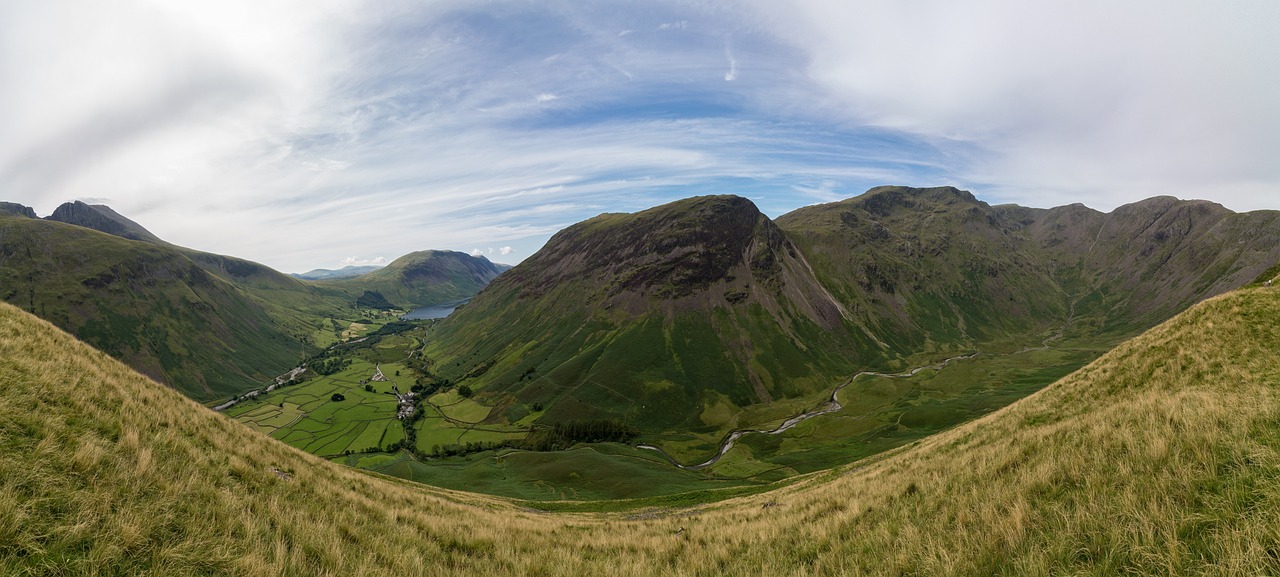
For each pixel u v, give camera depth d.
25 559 8.54
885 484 20.27
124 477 11.66
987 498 12.02
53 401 14.27
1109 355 35.84
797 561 13.55
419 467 116.50
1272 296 28.14
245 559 10.32
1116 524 8.80
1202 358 26.42
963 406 145.50
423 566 13.73
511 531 22.34
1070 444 13.35
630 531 25.33
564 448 156.12
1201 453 9.80
